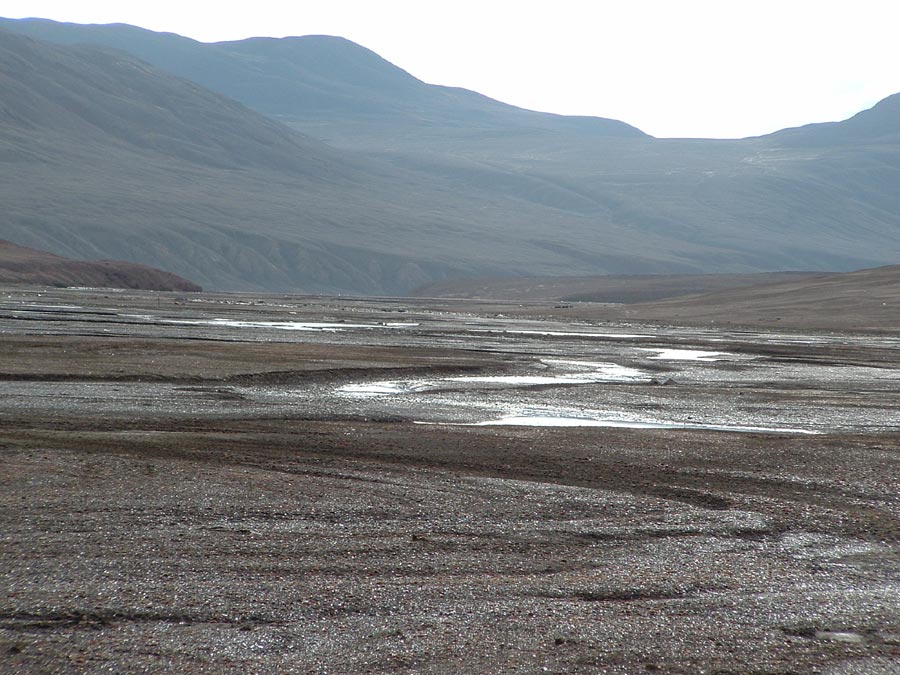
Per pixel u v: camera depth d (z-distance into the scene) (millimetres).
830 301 181000
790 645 15805
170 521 22328
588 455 33500
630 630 16266
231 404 44406
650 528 23516
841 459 33781
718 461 32938
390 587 18234
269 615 16594
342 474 28750
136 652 14930
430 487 27219
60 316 106312
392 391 52375
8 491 24219
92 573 18406
